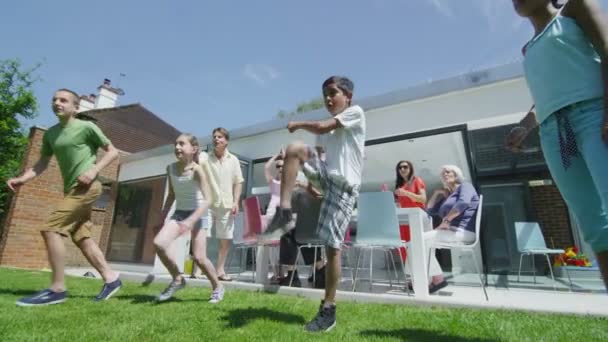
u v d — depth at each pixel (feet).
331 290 5.53
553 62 3.75
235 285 10.82
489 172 16.90
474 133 15.87
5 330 5.01
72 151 8.24
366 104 15.97
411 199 11.55
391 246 8.86
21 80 33.65
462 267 16.37
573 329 5.43
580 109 3.50
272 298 8.55
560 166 3.83
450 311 7.04
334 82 6.32
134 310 6.73
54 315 6.14
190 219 8.06
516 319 6.22
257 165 20.97
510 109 12.89
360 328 5.53
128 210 24.71
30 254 19.62
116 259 23.62
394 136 15.33
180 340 4.69
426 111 14.74
